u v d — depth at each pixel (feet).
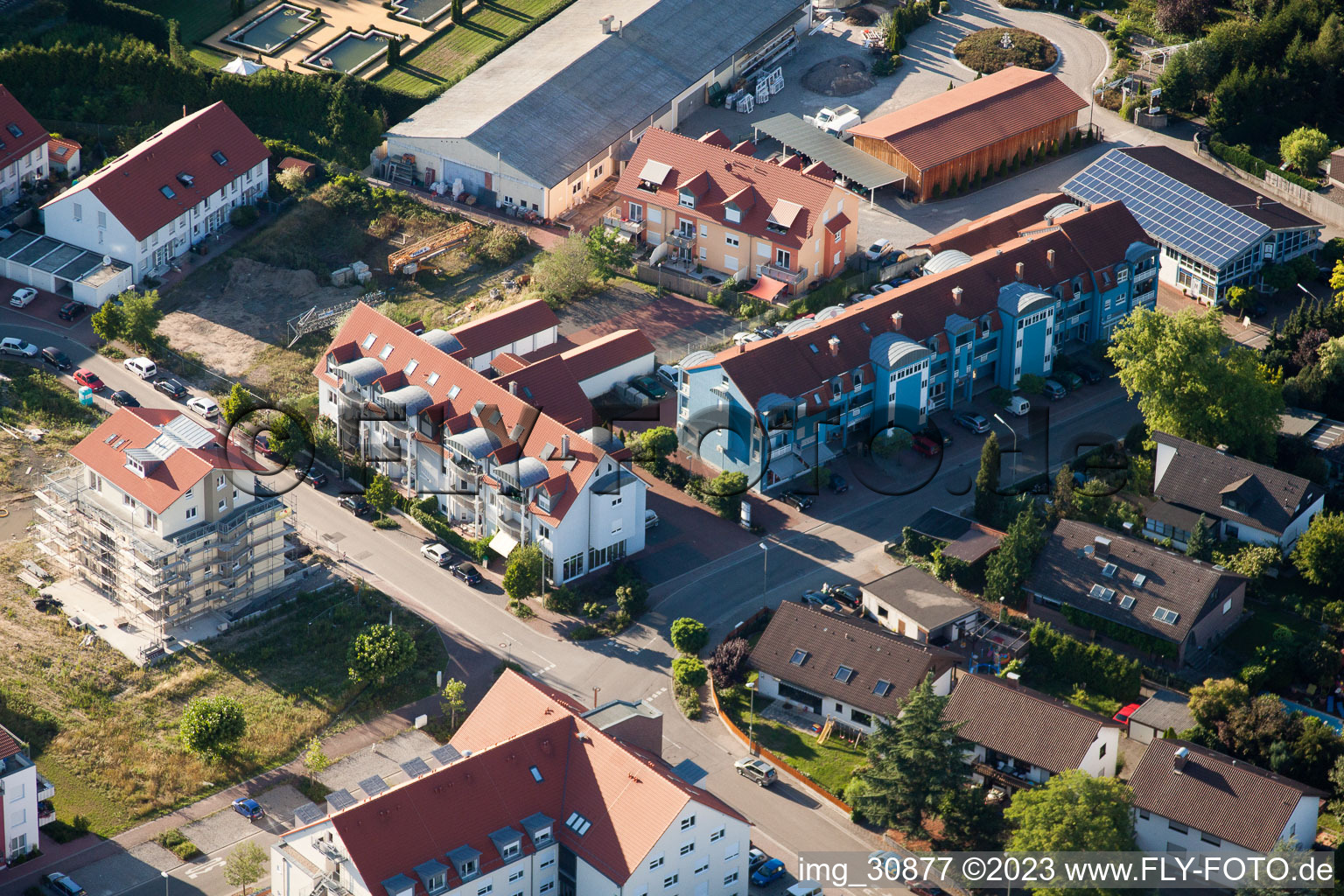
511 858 569.64
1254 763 634.02
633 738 614.75
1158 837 599.98
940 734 604.90
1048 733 624.18
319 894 555.28
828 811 631.56
